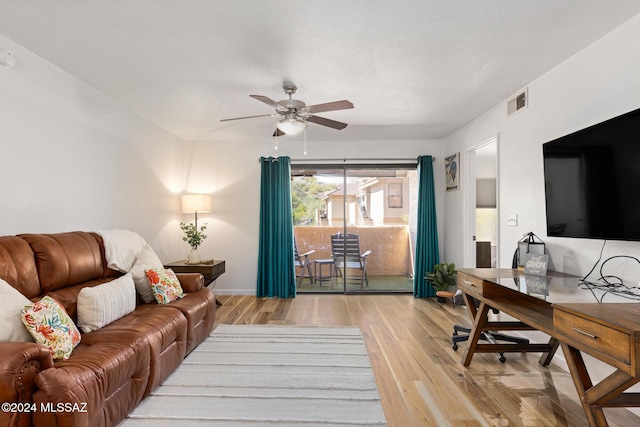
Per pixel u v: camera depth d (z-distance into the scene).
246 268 5.55
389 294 5.61
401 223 5.78
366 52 2.64
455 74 3.04
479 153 5.82
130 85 3.29
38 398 1.46
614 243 2.33
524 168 3.31
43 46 2.57
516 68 2.92
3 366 1.39
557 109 2.86
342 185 5.76
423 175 5.44
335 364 2.80
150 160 4.48
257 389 2.38
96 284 2.67
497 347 2.74
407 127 4.81
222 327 3.79
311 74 3.04
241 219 5.57
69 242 2.53
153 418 2.03
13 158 2.52
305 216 5.75
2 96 2.43
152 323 2.41
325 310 4.55
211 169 5.57
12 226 2.51
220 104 3.82
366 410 2.12
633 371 1.26
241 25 2.27
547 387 2.43
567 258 2.77
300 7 2.07
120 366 1.87
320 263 5.75
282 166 5.46
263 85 3.29
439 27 2.29
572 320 1.61
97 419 1.69
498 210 3.77
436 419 2.03
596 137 2.27
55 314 1.88
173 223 5.18
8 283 1.99
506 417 2.06
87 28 2.32
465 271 2.99
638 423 2.03
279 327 3.79
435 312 4.44
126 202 3.92
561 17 2.18
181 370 2.68
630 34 2.20
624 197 2.06
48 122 2.82
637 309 1.59
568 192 2.53
